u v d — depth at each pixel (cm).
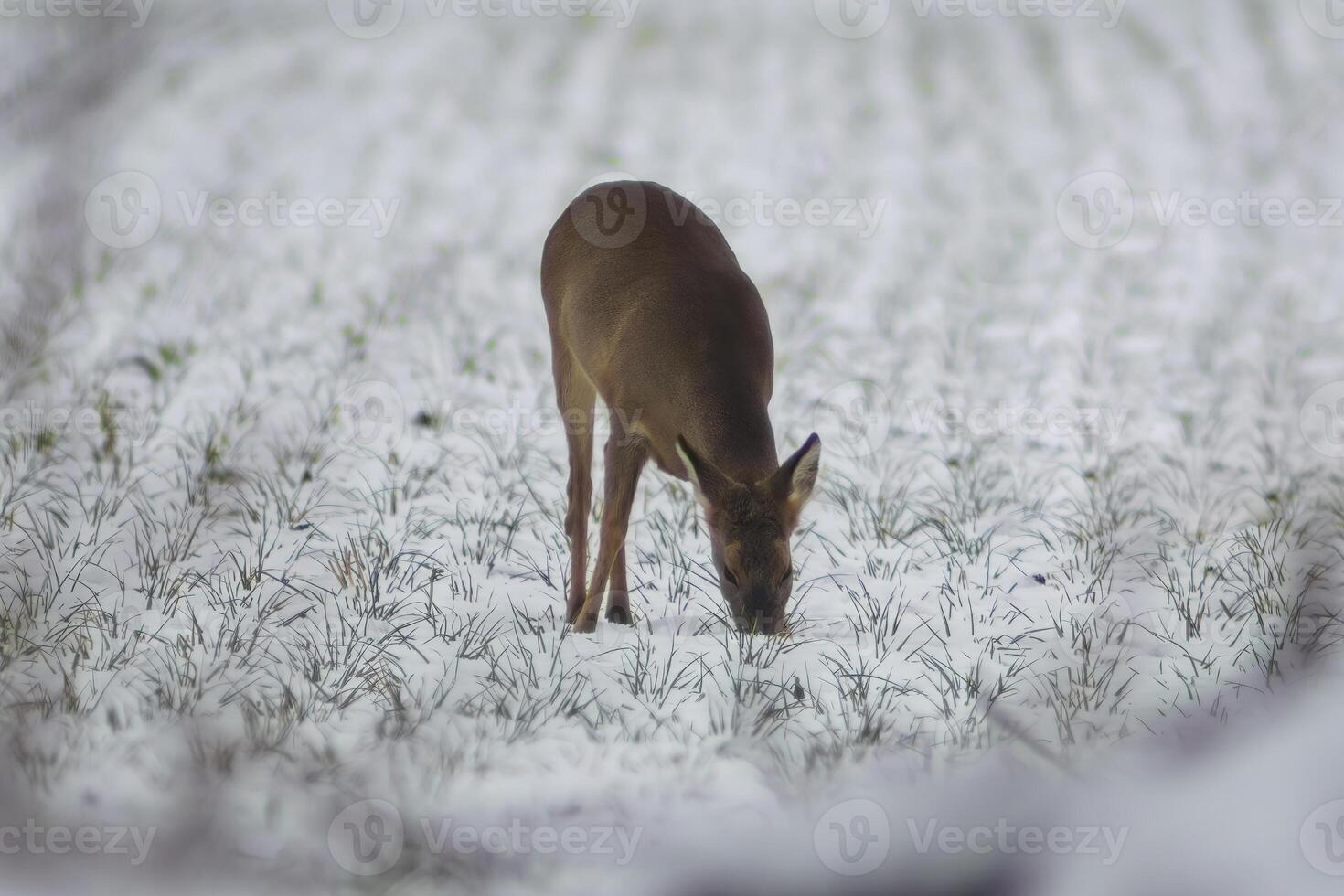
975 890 916
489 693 1181
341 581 1409
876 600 1435
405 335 2291
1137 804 988
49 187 2967
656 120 3816
